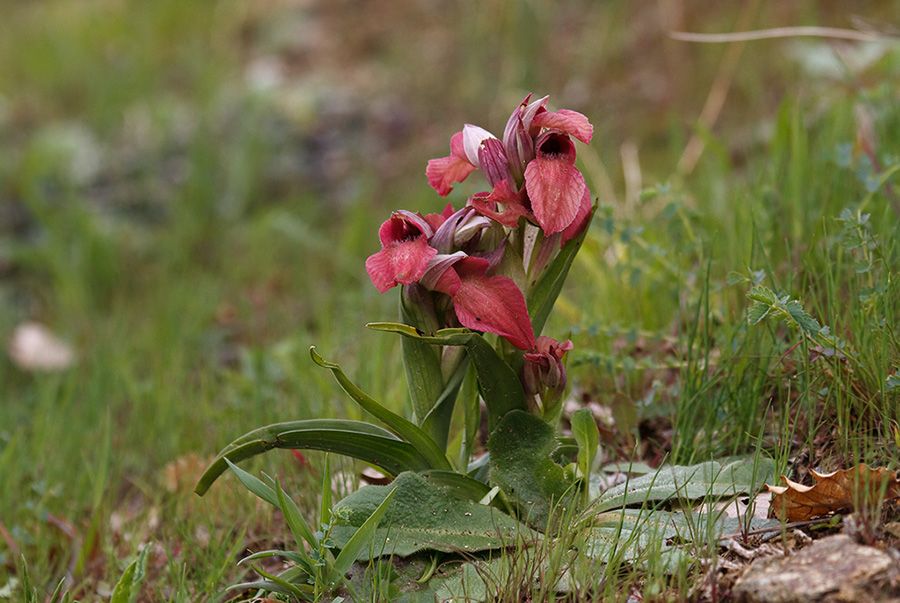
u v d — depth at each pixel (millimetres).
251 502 1502
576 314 1594
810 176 1607
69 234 2936
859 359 1401
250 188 3062
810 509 1350
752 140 2111
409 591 1354
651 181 2256
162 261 2756
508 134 1359
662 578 1326
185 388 1747
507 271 1372
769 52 2730
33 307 2727
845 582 1288
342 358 1748
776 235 1549
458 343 1355
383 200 2861
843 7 2717
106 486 1574
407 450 1383
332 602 1350
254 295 2482
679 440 1434
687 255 1600
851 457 1392
